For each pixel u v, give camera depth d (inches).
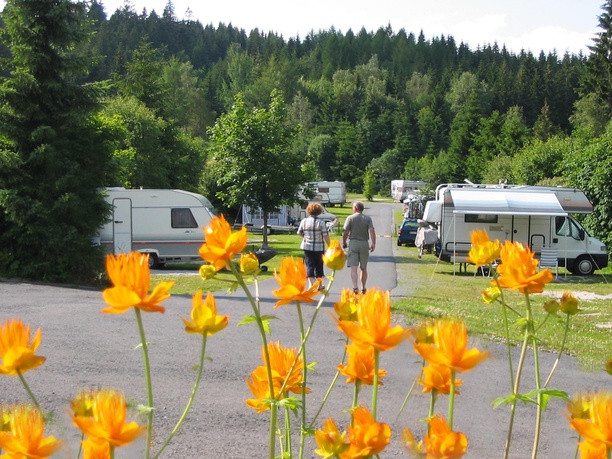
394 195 3361.2
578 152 1036.5
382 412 216.8
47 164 611.5
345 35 6038.4
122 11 5502.0
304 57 5757.9
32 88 610.9
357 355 61.1
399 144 3981.3
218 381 265.6
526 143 1945.1
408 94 4778.5
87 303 459.2
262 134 1114.7
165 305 446.6
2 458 43.2
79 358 295.9
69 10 634.2
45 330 354.9
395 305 464.8
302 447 69.1
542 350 333.4
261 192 1124.5
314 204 475.2
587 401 51.9
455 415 222.2
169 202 903.1
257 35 5925.2
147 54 1918.1
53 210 613.0
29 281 609.9
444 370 53.0
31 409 47.6
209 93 4202.8
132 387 254.1
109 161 652.1
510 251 69.2
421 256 1097.4
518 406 239.6
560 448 196.7
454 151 3221.0
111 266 46.4
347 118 4232.3
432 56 5629.9
